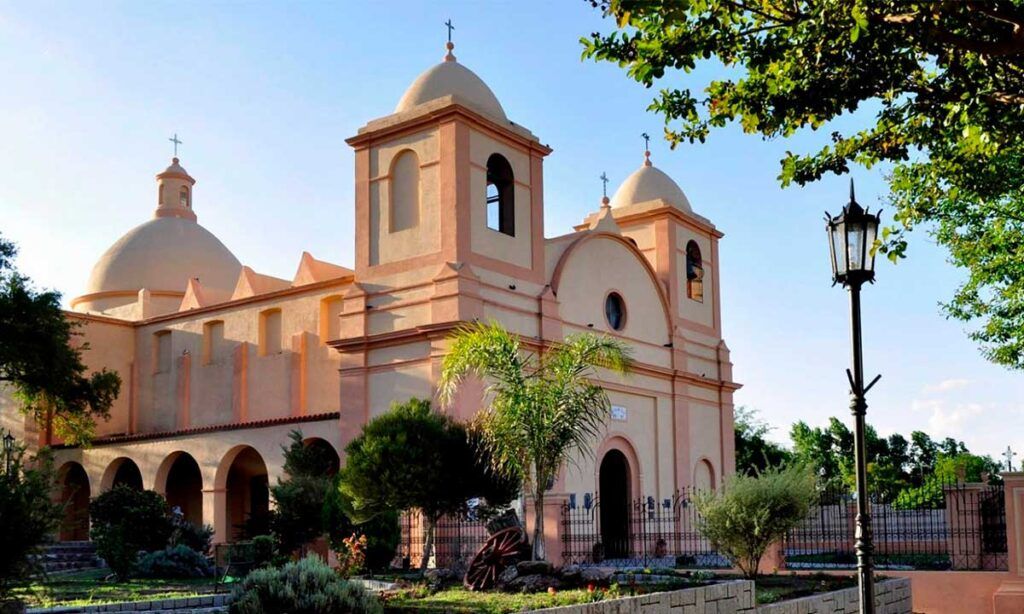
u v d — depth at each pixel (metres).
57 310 30.28
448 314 24.41
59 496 33.19
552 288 27.53
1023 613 16.33
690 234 34.44
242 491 32.94
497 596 14.27
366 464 18.47
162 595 16.16
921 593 18.17
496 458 18.03
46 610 13.01
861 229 10.63
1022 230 18.88
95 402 31.98
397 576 18.55
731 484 17.81
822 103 10.53
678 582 15.15
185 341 34.66
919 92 10.59
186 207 44.88
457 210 25.02
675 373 31.58
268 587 11.54
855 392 10.48
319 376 30.20
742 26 10.39
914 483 56.53
